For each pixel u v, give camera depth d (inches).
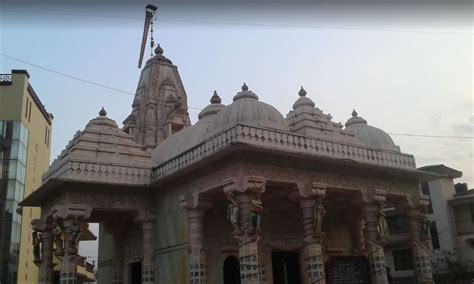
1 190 1411.2
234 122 692.1
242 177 613.0
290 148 669.9
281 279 789.9
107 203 761.0
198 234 689.6
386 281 749.3
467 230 1328.7
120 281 890.7
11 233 1393.9
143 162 808.9
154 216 799.7
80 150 769.6
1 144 1439.5
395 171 805.9
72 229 719.1
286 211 807.1
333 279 711.1
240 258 599.8
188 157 716.7
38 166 1733.5
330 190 736.3
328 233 866.1
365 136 892.0
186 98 1236.5
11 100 1496.1
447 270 1291.8
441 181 1389.0
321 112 841.5
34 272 1665.8
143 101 1203.9
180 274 708.0
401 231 1386.6
